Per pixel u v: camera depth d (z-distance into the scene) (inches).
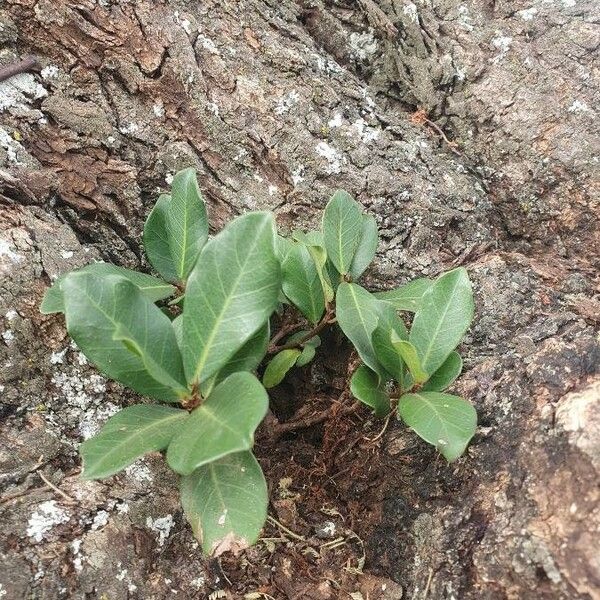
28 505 9.2
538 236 13.6
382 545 10.4
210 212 12.5
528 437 9.2
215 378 8.7
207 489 8.7
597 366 9.5
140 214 12.1
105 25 11.6
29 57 11.4
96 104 11.8
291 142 12.7
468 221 13.4
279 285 8.3
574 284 12.2
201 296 8.3
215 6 12.7
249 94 12.6
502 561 8.4
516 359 10.5
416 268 12.8
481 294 12.0
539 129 13.3
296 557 10.6
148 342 8.3
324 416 11.9
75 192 11.6
